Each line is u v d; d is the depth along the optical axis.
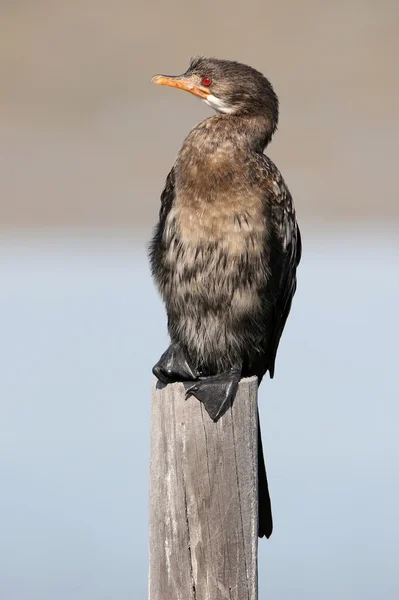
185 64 21.70
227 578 5.07
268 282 6.29
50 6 22.94
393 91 20.98
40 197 18.11
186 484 5.09
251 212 6.14
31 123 20.08
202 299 6.27
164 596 5.12
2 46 22.00
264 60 21.80
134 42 22.16
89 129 19.98
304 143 19.70
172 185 6.36
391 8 22.84
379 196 18.28
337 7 23.03
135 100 20.73
